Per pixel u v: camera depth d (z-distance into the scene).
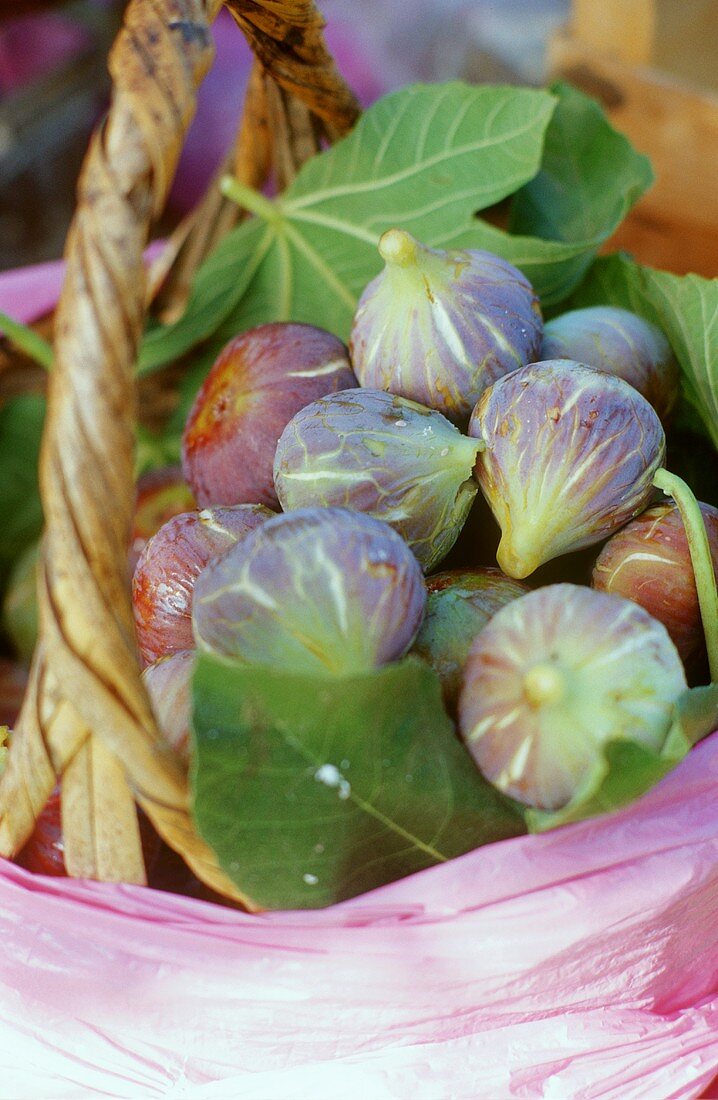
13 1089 0.40
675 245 0.69
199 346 0.58
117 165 0.35
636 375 0.44
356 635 0.35
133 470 0.35
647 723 0.34
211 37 0.37
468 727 0.35
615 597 0.35
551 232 0.54
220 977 0.36
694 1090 0.39
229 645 0.36
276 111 0.52
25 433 0.67
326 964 0.36
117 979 0.37
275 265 0.54
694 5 0.67
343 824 0.35
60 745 0.36
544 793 0.34
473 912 0.35
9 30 1.19
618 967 0.37
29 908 0.37
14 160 1.21
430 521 0.39
